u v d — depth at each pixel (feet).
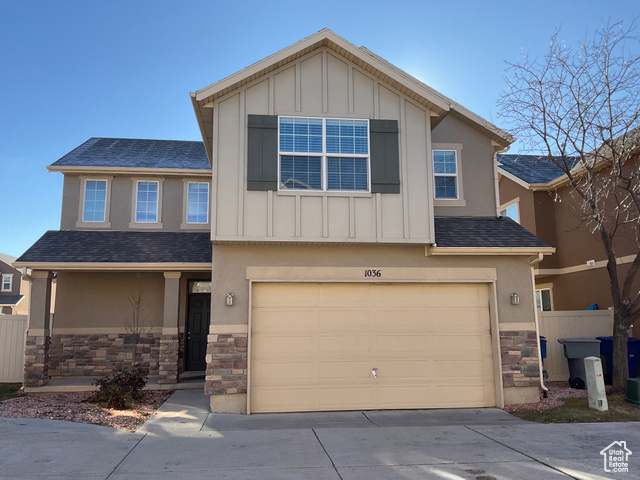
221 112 32.40
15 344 43.96
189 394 37.58
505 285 34.22
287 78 33.40
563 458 21.42
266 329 32.24
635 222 40.88
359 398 32.35
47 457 20.52
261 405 31.50
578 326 42.42
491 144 40.47
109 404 31.58
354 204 32.55
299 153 32.71
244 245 32.30
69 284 45.55
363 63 33.78
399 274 33.30
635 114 34.83
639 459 21.29
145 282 46.19
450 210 38.88
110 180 48.01
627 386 32.09
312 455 21.80
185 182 48.88
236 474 19.22
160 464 20.31
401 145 33.65
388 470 19.81
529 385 33.27
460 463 20.74
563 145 36.22
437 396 33.01
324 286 33.14
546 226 53.16
